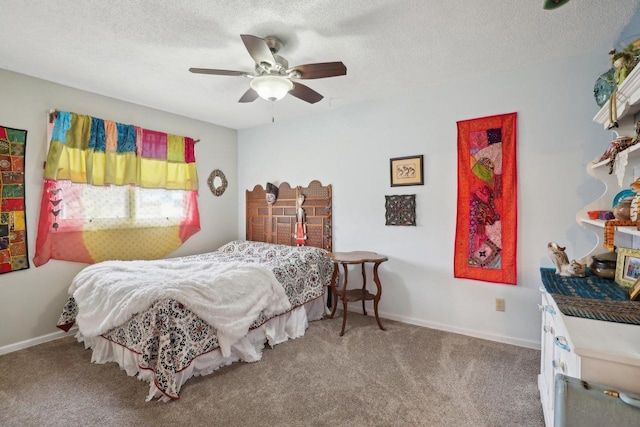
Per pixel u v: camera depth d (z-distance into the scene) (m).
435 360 2.29
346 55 2.25
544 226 2.41
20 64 2.38
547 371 1.62
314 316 3.15
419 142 2.94
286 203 3.87
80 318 2.35
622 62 1.38
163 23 1.86
